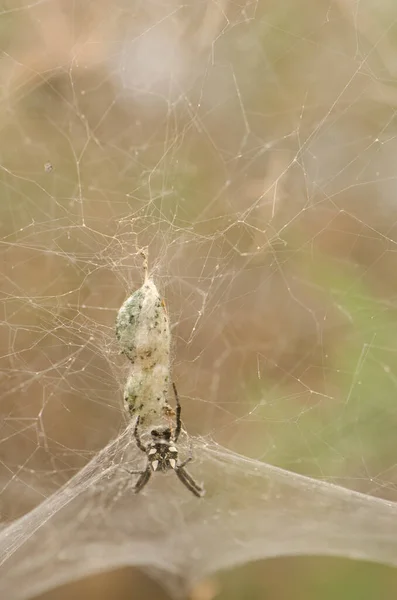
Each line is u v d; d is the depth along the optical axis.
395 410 0.32
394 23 0.35
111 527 0.34
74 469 0.34
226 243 0.35
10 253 0.35
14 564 0.32
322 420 0.33
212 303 0.35
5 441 0.34
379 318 0.33
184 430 0.33
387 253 0.35
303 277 0.35
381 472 0.32
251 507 0.33
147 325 0.28
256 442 0.33
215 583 0.32
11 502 0.34
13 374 0.35
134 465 0.32
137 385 0.28
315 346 0.34
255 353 0.35
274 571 0.32
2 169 0.35
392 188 0.35
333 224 0.35
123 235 0.34
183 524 0.34
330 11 0.35
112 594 0.32
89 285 0.34
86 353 0.34
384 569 0.31
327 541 0.32
